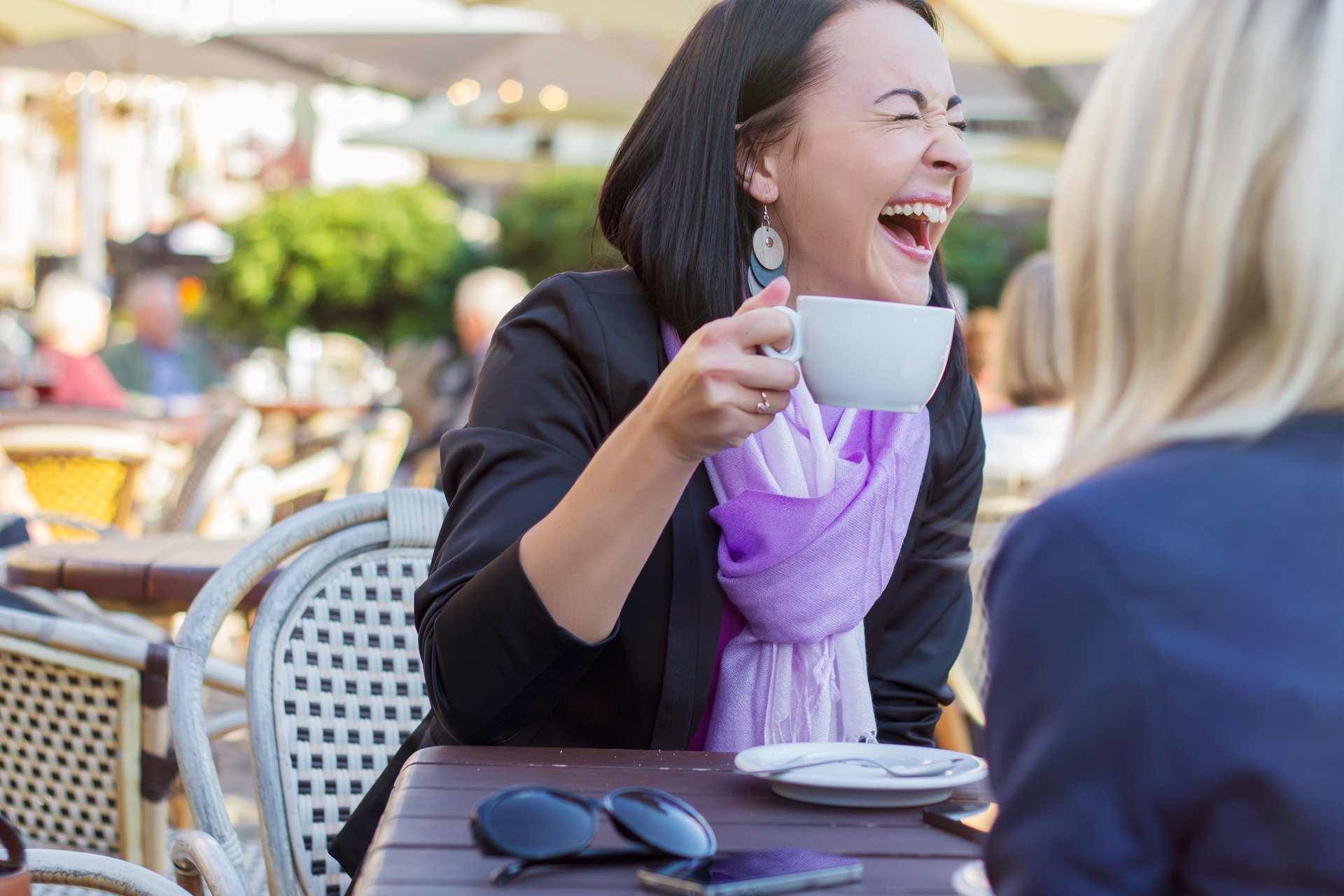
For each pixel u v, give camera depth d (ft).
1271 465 2.16
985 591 2.29
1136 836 2.04
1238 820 2.01
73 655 5.59
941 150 4.67
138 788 5.68
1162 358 2.28
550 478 4.31
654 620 4.41
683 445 3.41
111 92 51.29
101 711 5.72
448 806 3.14
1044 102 22.90
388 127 29.81
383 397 26.08
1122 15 18.07
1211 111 2.22
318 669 5.23
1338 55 2.16
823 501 4.38
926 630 5.16
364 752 5.26
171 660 5.48
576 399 4.53
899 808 3.26
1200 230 2.20
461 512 4.32
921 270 4.88
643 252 4.71
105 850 5.81
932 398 5.21
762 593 4.36
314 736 5.16
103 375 21.01
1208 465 2.17
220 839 4.70
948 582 5.22
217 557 7.84
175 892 4.19
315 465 14.60
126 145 54.13
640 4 19.31
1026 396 10.06
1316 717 2.00
